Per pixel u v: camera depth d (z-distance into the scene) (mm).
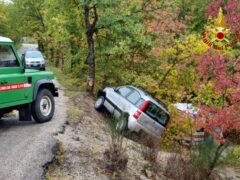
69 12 19625
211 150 11742
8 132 9734
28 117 10453
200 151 11539
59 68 38125
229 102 11227
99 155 9250
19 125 10586
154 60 19969
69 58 23812
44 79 10719
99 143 10477
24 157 7922
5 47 9328
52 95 11391
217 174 12312
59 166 8031
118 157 9125
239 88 10391
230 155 13625
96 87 20391
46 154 8281
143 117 13867
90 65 18953
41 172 7426
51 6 20281
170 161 11188
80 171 8047
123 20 18109
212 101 13289
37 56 29828
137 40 18922
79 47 21859
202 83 12703
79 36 20656
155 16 19781
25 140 8992
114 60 20609
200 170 11062
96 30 18531
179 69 17906
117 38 19219
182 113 13594
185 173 10688
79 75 23234
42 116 10742
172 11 19969
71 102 15391
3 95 9070
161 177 10031
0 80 8945
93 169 8336
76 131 10797
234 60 10992
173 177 10500
